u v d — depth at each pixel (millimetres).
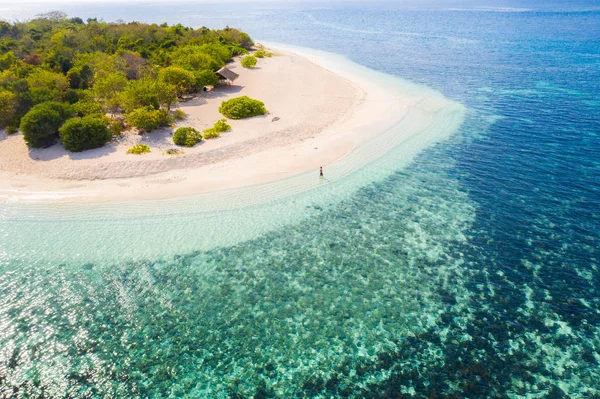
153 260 31203
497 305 26453
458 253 31312
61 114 48688
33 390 21688
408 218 35844
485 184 40750
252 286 28656
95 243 32969
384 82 78750
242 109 57125
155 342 24500
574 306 26141
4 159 45656
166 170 43375
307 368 22750
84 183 41188
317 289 28234
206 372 22641
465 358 23000
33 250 32219
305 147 49438
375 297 27422
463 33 146000
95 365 23094
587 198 37500
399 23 189000
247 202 38250
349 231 34312
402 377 22078
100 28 107875
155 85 55125
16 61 73375
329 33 160750
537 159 45250
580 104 62094
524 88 72312
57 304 27297
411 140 51469
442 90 72688
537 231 33406
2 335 24938
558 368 22188
